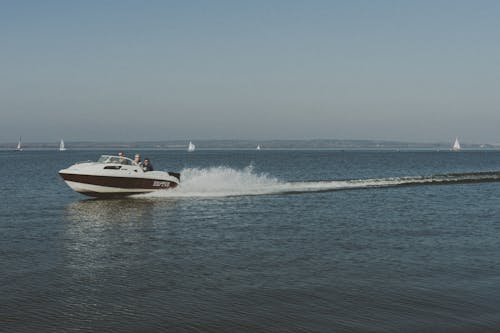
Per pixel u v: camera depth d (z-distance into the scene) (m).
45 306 8.55
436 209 22.05
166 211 21.50
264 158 132.25
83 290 9.48
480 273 10.73
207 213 20.81
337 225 17.53
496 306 8.54
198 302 8.77
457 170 67.31
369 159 121.69
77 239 14.95
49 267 11.31
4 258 12.25
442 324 7.72
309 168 72.38
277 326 7.65
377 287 9.69
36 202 25.47
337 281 10.12
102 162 26.67
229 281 10.13
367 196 27.36
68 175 25.61
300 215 20.14
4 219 19.38
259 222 18.25
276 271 10.93
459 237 15.08
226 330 7.48
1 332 7.36
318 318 7.98
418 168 73.38
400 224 17.75
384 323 7.77
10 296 9.09
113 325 7.68
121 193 26.80
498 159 125.88
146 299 8.95
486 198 26.59
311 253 12.80
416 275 10.56
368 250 13.16
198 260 12.02
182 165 88.31
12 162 89.06
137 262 11.83
